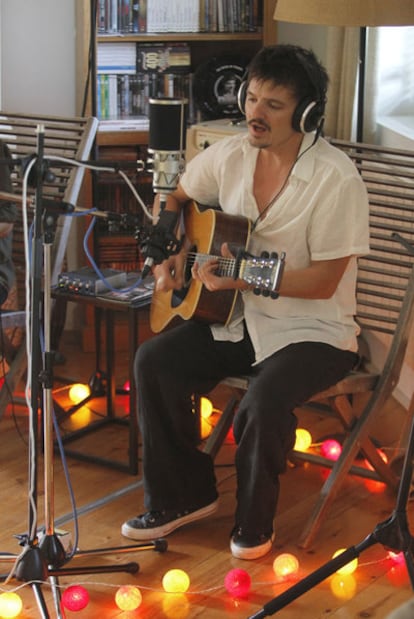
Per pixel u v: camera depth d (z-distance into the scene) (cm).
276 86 262
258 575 269
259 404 265
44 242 232
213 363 286
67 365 409
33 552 244
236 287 266
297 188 273
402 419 365
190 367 282
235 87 423
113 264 429
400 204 314
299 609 254
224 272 271
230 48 441
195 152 395
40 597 242
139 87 421
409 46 397
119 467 324
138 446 341
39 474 321
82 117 396
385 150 317
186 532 290
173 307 294
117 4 408
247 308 286
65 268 431
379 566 273
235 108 426
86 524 293
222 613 253
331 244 272
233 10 417
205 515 293
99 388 371
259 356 282
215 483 295
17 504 302
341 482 289
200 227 286
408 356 342
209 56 441
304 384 271
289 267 280
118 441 347
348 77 383
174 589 259
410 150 337
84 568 256
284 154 277
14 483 315
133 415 317
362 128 367
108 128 412
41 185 229
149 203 429
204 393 287
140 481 319
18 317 336
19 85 429
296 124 266
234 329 287
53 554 246
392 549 236
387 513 301
